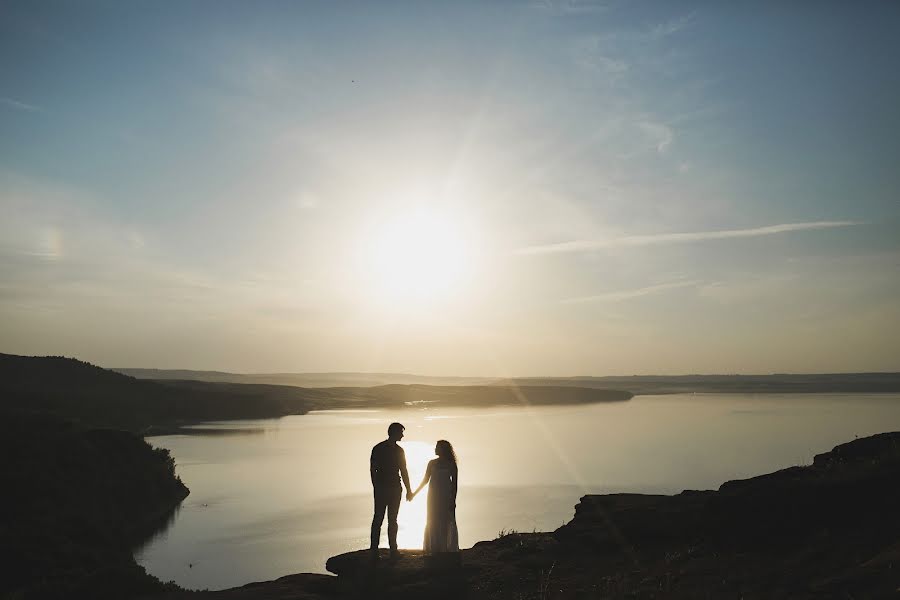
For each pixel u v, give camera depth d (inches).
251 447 3284.9
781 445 3026.6
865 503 356.8
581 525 445.1
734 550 358.3
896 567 273.3
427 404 7859.3
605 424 4685.0
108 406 4333.2
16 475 1480.1
